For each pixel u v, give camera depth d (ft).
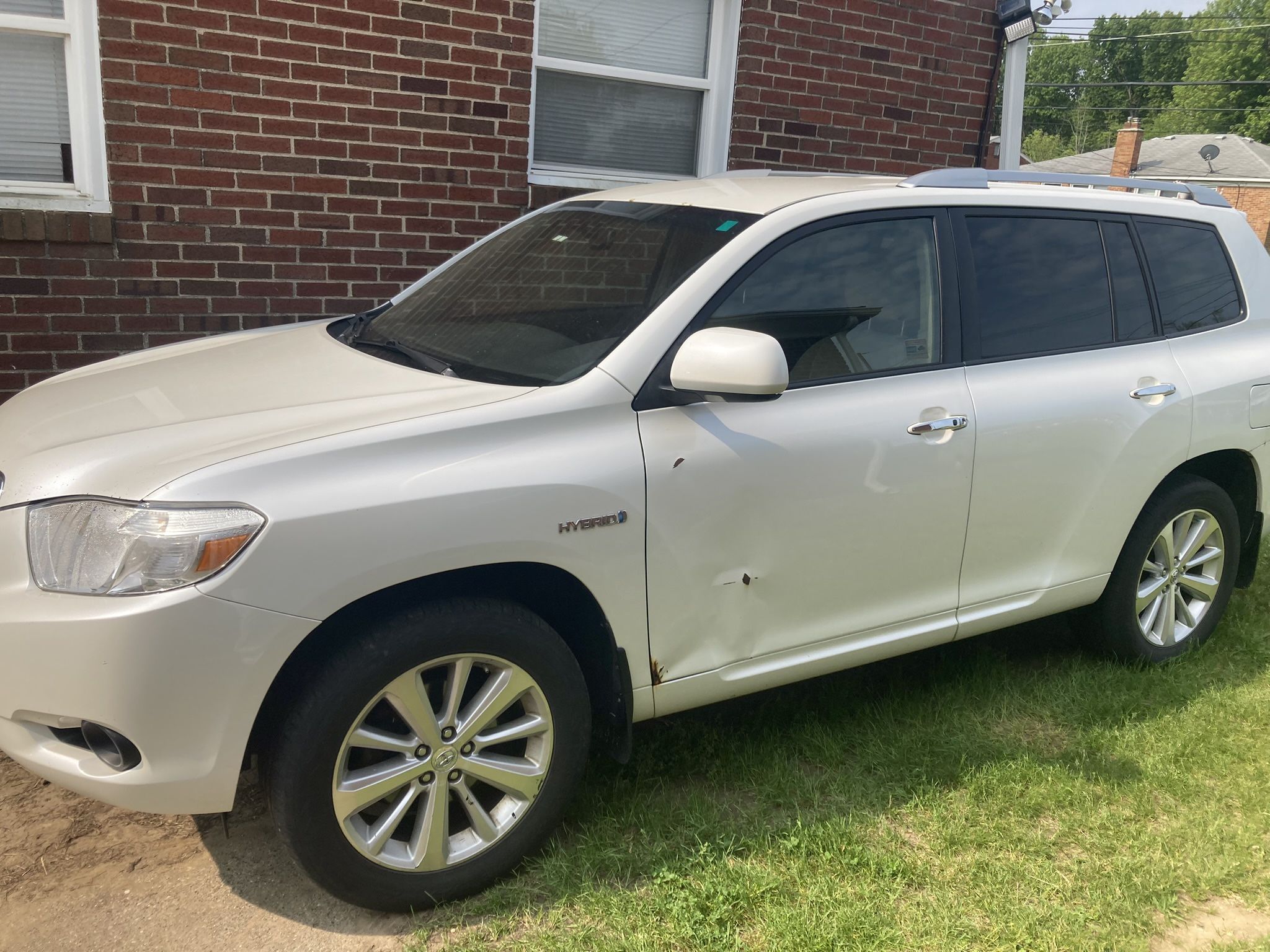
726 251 9.81
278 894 8.86
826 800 10.30
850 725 11.67
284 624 7.48
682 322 9.37
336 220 17.51
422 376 9.53
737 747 11.12
